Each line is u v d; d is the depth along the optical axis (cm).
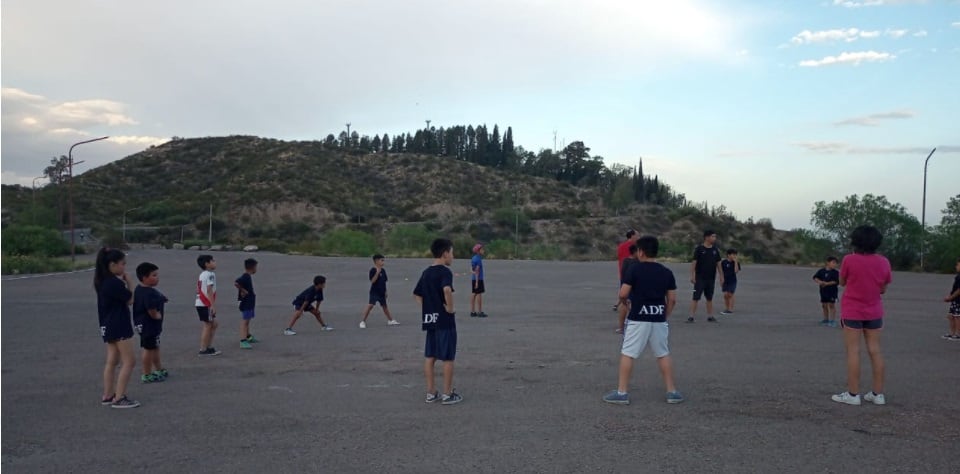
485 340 1234
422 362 1025
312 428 670
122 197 10081
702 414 715
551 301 2003
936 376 908
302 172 10575
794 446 609
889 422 685
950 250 4038
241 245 7488
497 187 10762
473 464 564
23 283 2695
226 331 1372
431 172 11075
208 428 671
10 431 663
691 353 1087
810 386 848
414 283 2717
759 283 2758
